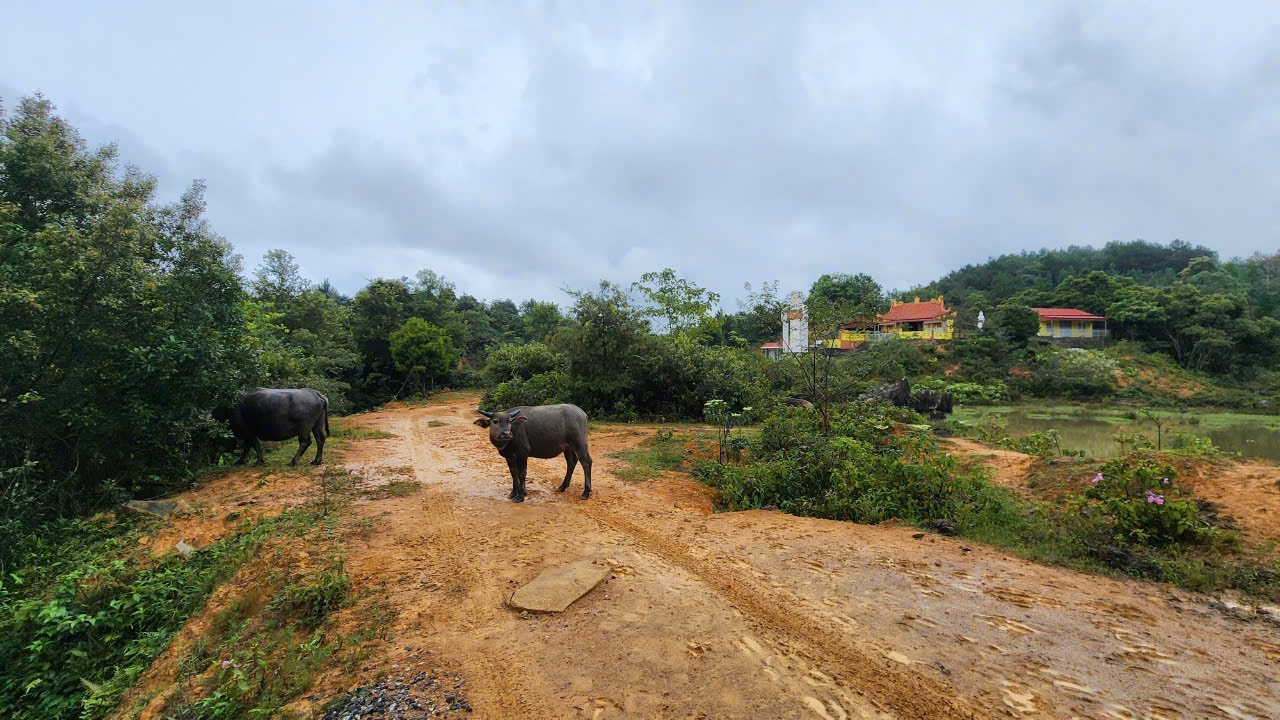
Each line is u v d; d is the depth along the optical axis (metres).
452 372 41.16
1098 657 3.95
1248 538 5.70
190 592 5.75
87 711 4.42
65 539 7.29
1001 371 39.59
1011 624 4.45
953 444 13.73
